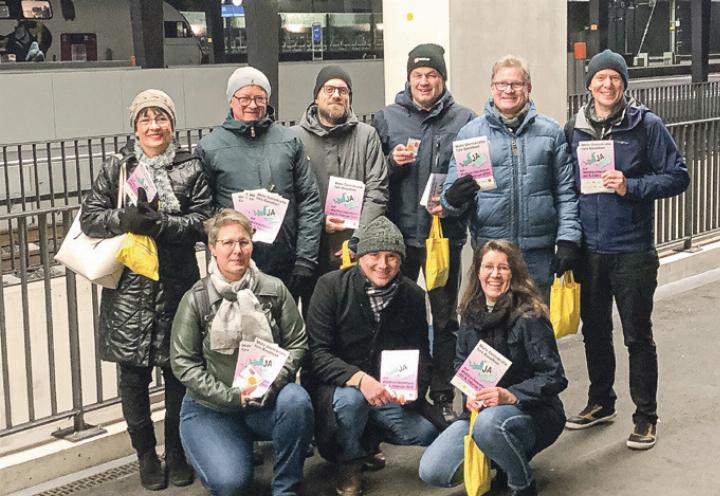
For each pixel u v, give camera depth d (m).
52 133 14.51
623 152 4.68
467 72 7.05
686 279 8.43
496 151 4.76
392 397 4.29
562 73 7.79
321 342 4.48
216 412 4.29
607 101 4.62
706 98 19.33
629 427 5.19
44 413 7.69
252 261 4.35
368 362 4.54
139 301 4.37
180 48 18.34
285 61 17.66
